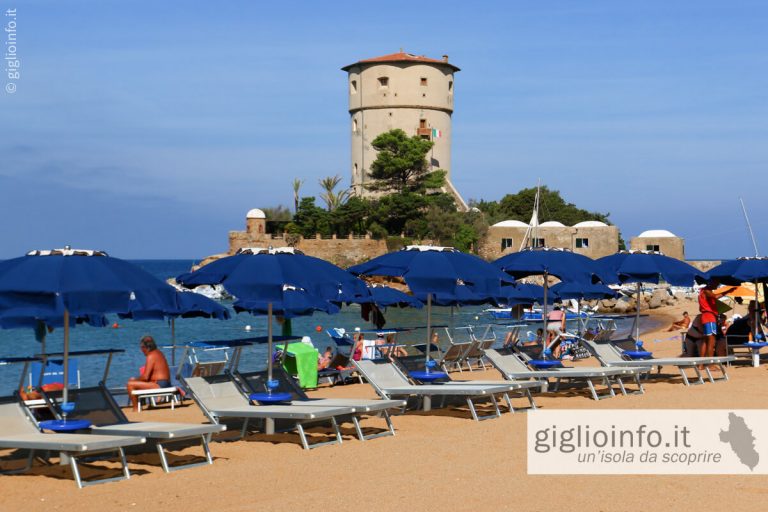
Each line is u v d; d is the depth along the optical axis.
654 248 89.50
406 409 13.07
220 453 9.83
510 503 7.44
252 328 45.44
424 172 93.38
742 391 14.48
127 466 8.77
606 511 7.19
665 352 23.77
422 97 97.81
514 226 89.00
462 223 87.19
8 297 8.12
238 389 10.98
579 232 88.88
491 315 56.84
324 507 7.30
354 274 12.87
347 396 15.48
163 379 14.29
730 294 24.75
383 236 86.69
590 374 13.66
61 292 8.06
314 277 10.66
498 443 10.21
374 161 92.19
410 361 13.49
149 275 9.01
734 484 8.16
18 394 9.05
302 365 17.14
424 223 87.06
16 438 8.51
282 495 7.79
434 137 98.69
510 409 12.56
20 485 8.22
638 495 7.73
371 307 20.14
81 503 7.52
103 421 9.44
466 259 12.83
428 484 8.14
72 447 7.96
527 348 15.84
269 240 87.12
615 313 57.00
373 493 7.79
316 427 11.53
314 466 9.02
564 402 13.62
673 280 16.97
